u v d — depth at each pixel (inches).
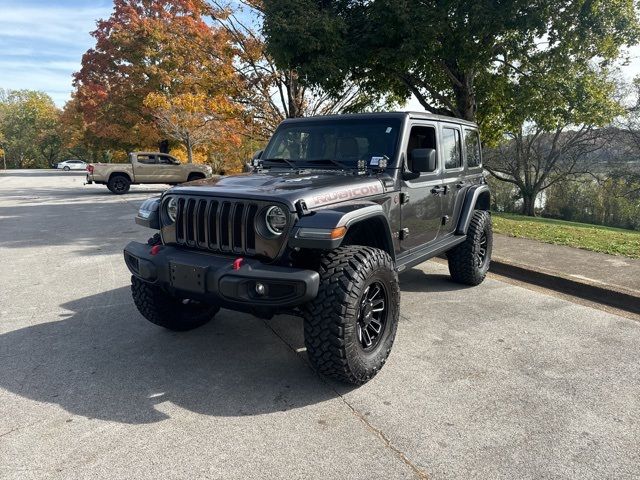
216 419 110.0
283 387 125.4
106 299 203.2
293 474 90.4
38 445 100.2
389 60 414.3
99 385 126.9
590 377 129.3
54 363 140.6
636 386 124.2
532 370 133.7
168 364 139.8
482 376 130.3
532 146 940.6
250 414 112.1
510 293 210.4
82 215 497.4
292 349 150.6
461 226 199.3
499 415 110.5
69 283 228.7
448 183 188.2
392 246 140.3
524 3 361.7
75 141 2071.9
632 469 91.4
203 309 169.9
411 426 106.4
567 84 429.7
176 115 901.8
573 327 167.8
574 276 217.2
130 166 776.9
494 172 974.4
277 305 109.8
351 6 450.0
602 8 394.6
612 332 163.0
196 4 515.8
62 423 108.5
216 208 122.8
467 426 106.1
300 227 112.3
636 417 109.6
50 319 178.7
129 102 1138.7
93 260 278.8
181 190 131.3
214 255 124.2
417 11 378.3
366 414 111.6
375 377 130.0
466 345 151.7
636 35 417.7
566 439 101.0
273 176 144.8
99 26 1140.5
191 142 952.9
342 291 113.3
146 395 121.3
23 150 3235.7
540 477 89.2
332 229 109.7
